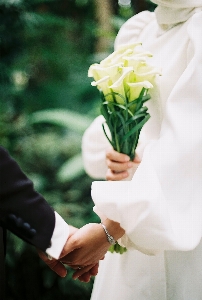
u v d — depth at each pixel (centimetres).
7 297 244
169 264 126
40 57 331
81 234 121
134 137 129
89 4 356
